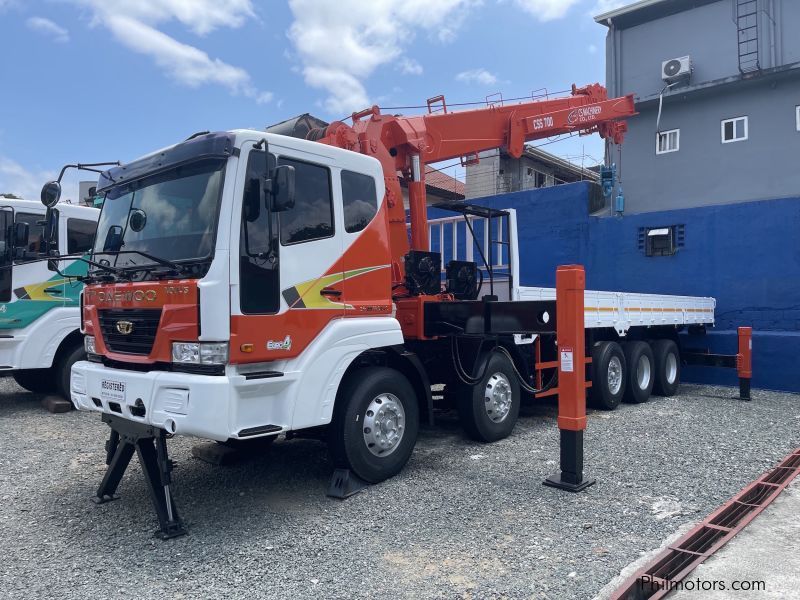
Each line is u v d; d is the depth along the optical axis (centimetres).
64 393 919
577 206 1472
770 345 1152
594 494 535
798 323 1177
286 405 482
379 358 602
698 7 2005
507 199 1591
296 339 489
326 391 510
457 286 767
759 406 988
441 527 465
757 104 1908
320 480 586
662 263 1345
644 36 2114
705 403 1023
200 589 376
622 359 975
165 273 470
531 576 382
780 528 454
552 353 864
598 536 443
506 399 741
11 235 859
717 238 1276
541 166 2777
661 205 2080
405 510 501
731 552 411
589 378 926
